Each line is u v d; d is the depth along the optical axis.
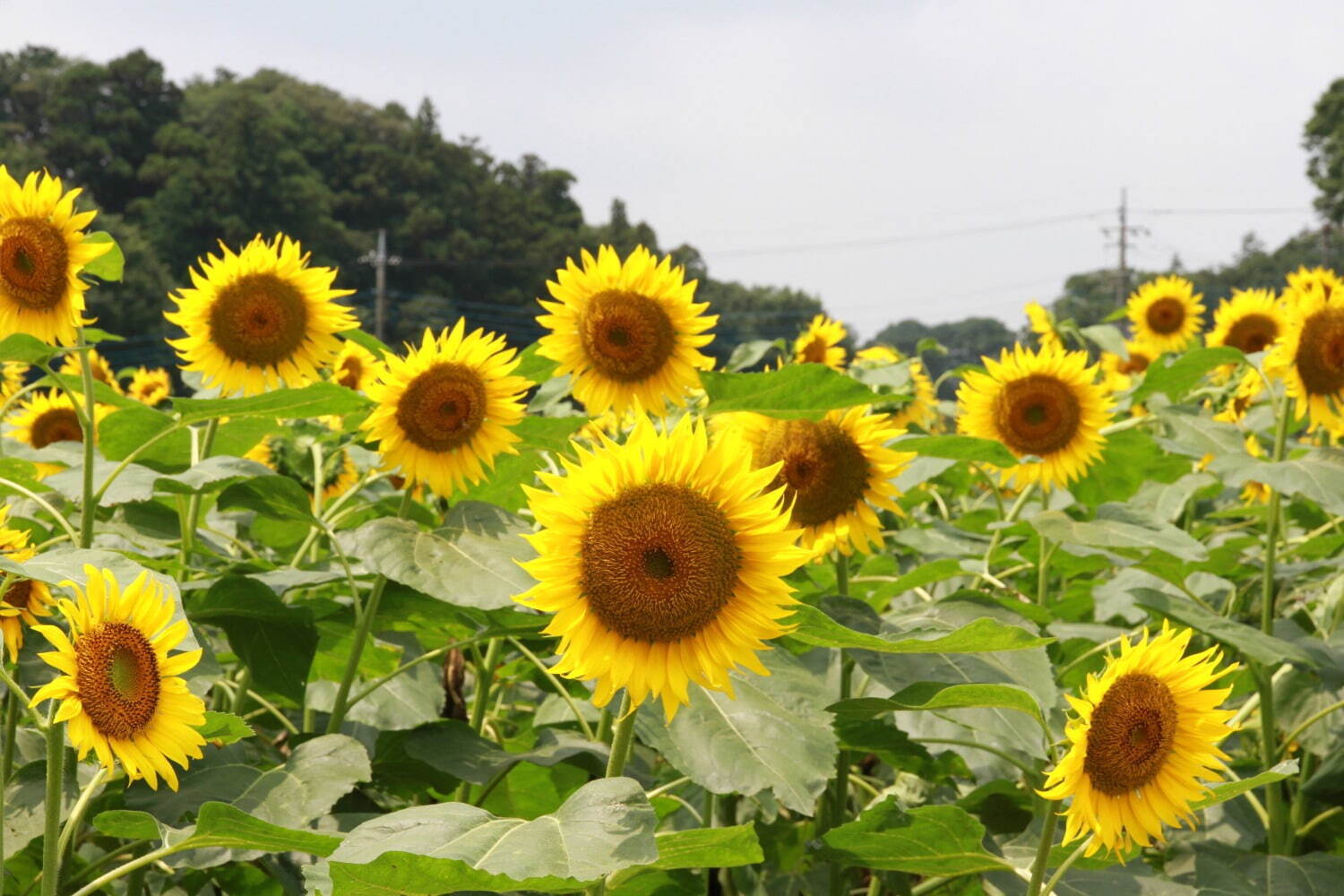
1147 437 5.48
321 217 90.12
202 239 84.50
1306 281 6.32
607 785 2.44
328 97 114.00
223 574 3.71
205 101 108.31
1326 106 73.81
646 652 2.44
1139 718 2.53
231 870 3.54
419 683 4.30
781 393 3.68
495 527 3.33
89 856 3.58
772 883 3.95
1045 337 7.33
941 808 2.91
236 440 4.34
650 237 106.88
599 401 3.80
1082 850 2.74
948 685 3.16
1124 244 84.50
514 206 105.19
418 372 3.49
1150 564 4.36
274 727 4.31
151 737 2.52
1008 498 7.23
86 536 3.19
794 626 2.47
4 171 3.33
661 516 2.43
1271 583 4.46
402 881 2.19
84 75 95.50
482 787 3.96
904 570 5.76
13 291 3.32
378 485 5.47
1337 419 4.71
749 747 3.02
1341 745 3.97
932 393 7.10
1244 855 3.85
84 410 3.26
